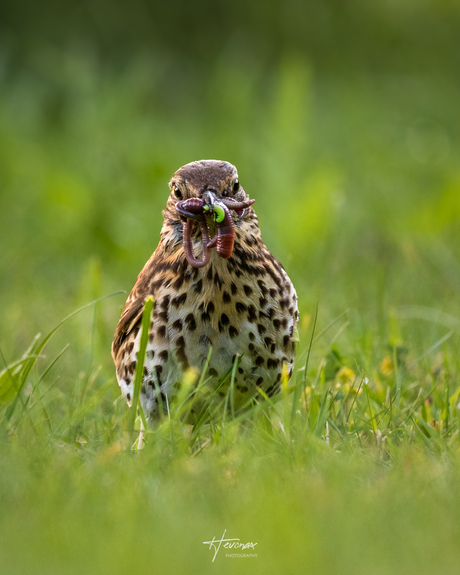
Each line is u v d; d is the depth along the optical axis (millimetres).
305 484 6289
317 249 15859
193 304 8109
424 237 16172
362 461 6875
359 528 5586
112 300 14016
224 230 7801
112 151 21500
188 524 5711
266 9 31797
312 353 10570
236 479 6512
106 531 5605
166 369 8188
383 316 11227
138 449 7605
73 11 29547
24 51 27781
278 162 18641
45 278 15641
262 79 29906
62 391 10383
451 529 5598
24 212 18656
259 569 5211
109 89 24297
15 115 25234
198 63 30516
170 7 30703
